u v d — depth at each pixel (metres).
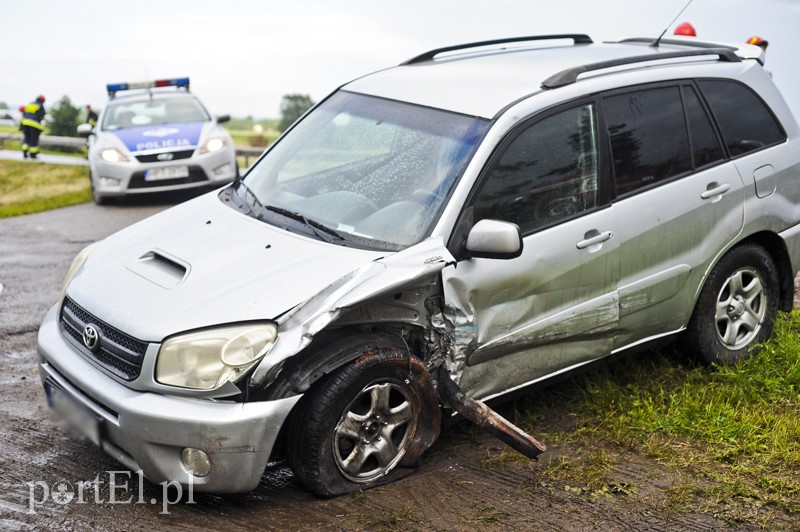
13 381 5.52
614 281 4.77
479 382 4.43
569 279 4.57
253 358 3.72
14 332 6.54
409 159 4.54
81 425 4.07
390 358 4.00
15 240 10.34
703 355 5.38
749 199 5.33
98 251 4.73
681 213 5.00
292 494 4.11
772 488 4.13
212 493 4.04
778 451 4.43
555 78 4.70
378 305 4.05
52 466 4.37
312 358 3.86
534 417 4.87
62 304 4.52
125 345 3.92
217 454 3.70
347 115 5.07
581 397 5.11
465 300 4.23
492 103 4.60
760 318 5.64
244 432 3.69
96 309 4.12
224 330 3.77
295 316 3.81
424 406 4.22
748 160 5.36
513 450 4.56
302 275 4.00
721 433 4.61
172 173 12.72
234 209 4.79
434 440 4.29
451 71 5.23
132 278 4.28
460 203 4.25
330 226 4.39
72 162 22.16
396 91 5.06
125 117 13.70
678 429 4.70
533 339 4.52
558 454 4.51
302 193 4.71
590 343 4.84
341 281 3.92
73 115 43.31
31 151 23.12
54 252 9.59
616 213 4.73
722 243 5.23
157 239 4.60
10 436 4.69
